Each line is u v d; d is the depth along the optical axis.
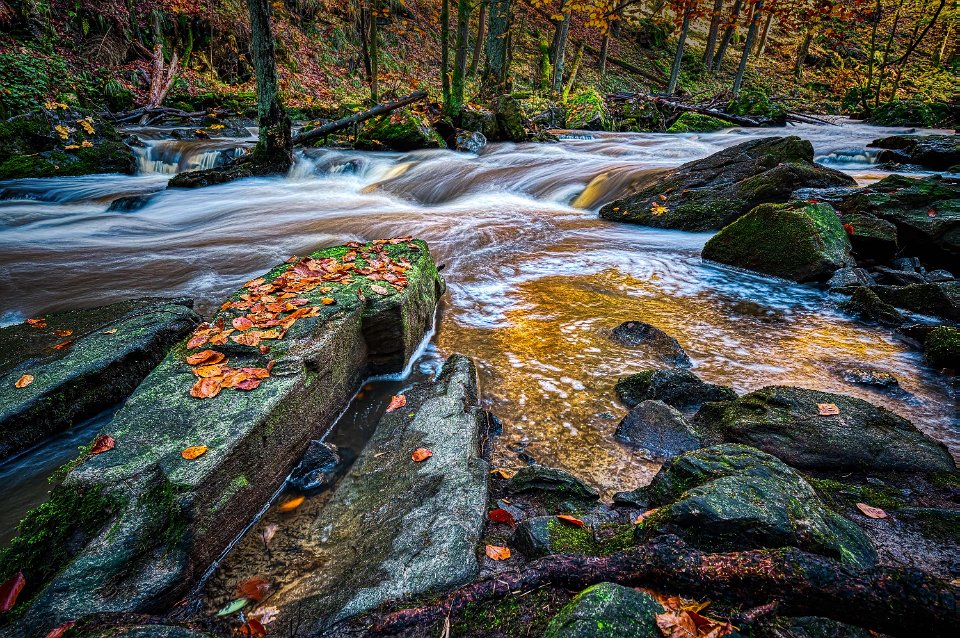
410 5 29.69
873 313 5.22
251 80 21.45
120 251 7.58
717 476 2.30
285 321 3.54
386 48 26.53
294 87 21.02
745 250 6.81
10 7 14.80
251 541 2.47
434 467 2.67
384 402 3.80
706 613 1.66
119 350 3.70
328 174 13.65
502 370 4.17
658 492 2.41
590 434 3.29
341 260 4.88
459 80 16.89
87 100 15.61
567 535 2.12
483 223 9.16
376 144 15.55
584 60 33.06
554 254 7.50
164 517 2.16
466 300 5.77
